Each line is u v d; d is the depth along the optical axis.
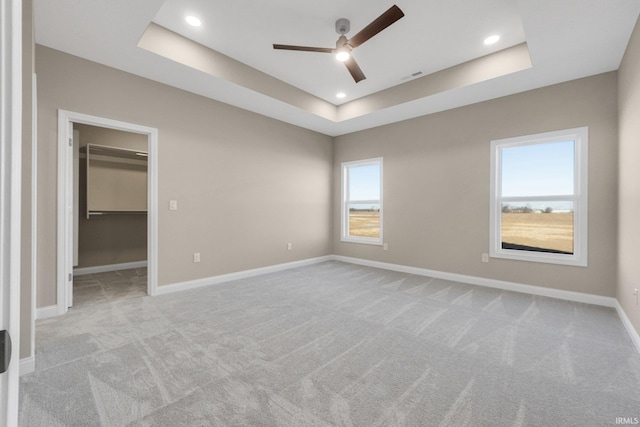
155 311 2.86
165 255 3.46
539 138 3.46
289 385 1.70
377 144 5.09
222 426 1.39
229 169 4.08
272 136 4.65
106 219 4.65
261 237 4.52
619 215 2.85
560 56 2.78
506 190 3.81
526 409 1.51
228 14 2.66
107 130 4.54
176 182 3.54
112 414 1.46
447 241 4.23
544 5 2.13
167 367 1.88
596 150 3.11
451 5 2.50
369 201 5.36
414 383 1.73
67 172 2.82
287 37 3.01
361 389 1.67
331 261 5.61
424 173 4.48
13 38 0.44
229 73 3.38
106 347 2.13
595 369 1.87
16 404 0.45
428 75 3.74
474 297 3.35
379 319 2.69
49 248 2.71
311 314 2.80
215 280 3.92
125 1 2.15
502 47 3.13
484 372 1.84
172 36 2.92
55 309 2.74
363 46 3.12
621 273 2.76
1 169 0.43
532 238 3.64
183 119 3.59
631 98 2.45
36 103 2.40
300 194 5.14
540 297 3.35
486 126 3.87
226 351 2.08
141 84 3.25
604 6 2.12
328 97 4.52
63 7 2.19
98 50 2.75
